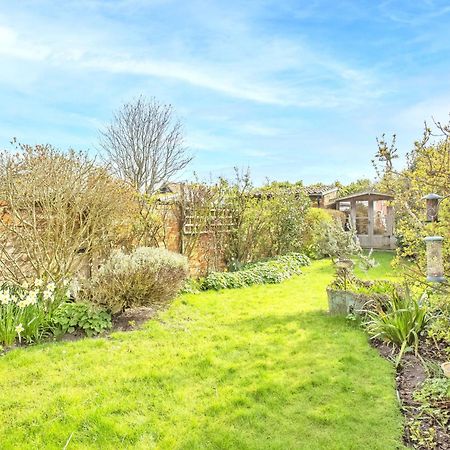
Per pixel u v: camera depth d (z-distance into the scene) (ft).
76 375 14.26
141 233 29.07
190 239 33.68
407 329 16.74
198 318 22.24
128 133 80.74
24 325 17.97
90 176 22.97
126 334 19.04
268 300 26.55
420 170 16.94
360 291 21.99
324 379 13.91
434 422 11.16
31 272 21.53
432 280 13.10
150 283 21.59
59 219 21.09
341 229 25.96
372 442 10.40
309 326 20.16
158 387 13.43
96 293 20.90
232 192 38.58
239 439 10.53
